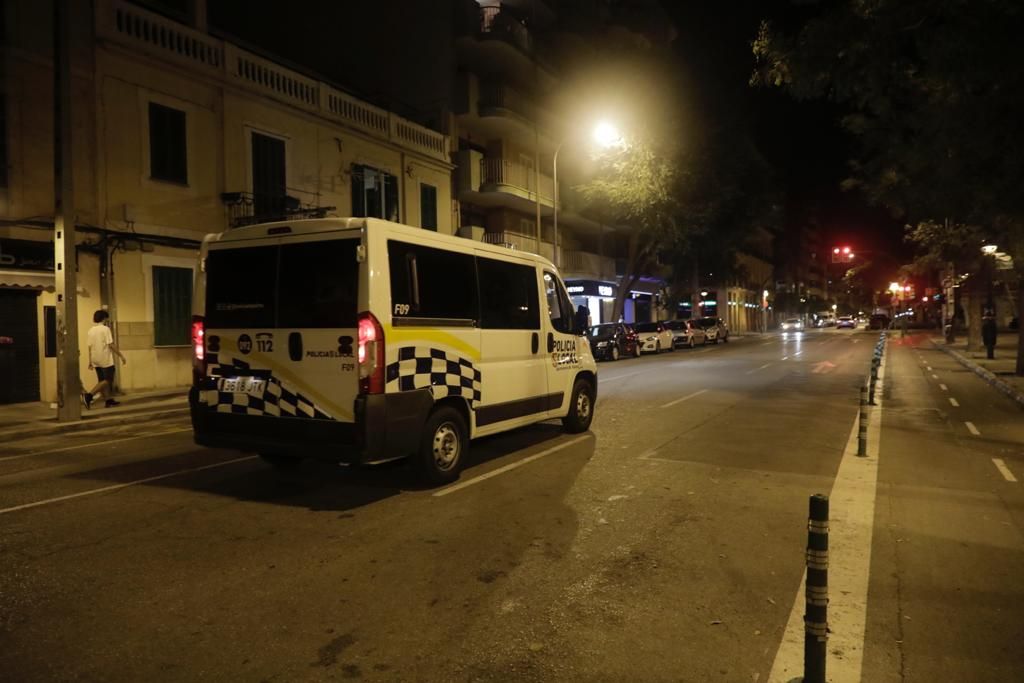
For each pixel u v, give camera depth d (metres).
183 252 16.98
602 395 14.77
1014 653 3.69
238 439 6.80
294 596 4.36
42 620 4.04
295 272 6.54
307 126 20.50
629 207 29.58
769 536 5.55
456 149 28.81
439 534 5.55
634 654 3.66
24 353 14.33
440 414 7.00
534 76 32.81
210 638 3.81
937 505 6.48
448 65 28.09
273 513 6.12
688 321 38.62
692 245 33.31
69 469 8.09
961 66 7.82
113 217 15.46
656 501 6.52
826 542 3.17
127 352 15.80
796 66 8.76
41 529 5.70
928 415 12.14
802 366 23.19
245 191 18.50
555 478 7.39
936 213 15.07
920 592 4.48
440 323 6.97
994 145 9.37
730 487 7.04
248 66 18.80
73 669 3.48
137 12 16.05
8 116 13.78
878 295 87.69
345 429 6.23
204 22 18.23
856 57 8.49
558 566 4.88
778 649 3.72
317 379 6.38
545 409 8.92
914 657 3.65
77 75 14.79
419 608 4.20
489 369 7.73
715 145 28.94
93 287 15.17
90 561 4.97
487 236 31.41
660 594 4.42
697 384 17.16
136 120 15.94
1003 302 55.25
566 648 3.72
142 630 3.91
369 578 4.65
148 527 5.75
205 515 6.07
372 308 6.14
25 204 14.05
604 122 26.05
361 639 3.80
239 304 6.82
